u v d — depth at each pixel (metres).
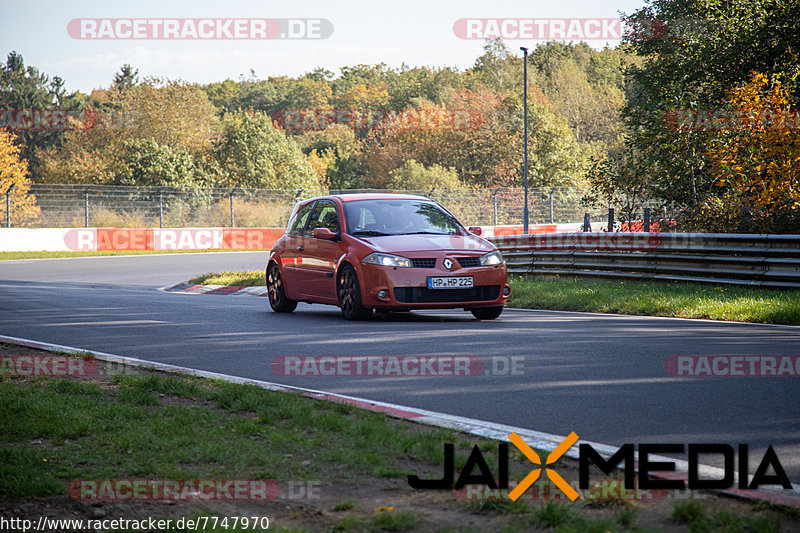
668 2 94.19
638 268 54.22
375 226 42.03
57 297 57.16
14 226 136.38
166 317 43.50
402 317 42.00
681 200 86.44
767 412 20.16
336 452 16.61
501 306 40.22
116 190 150.12
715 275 49.97
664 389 22.92
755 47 87.06
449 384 24.08
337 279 41.12
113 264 102.25
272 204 160.12
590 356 28.34
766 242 47.94
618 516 12.88
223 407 21.27
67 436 18.25
